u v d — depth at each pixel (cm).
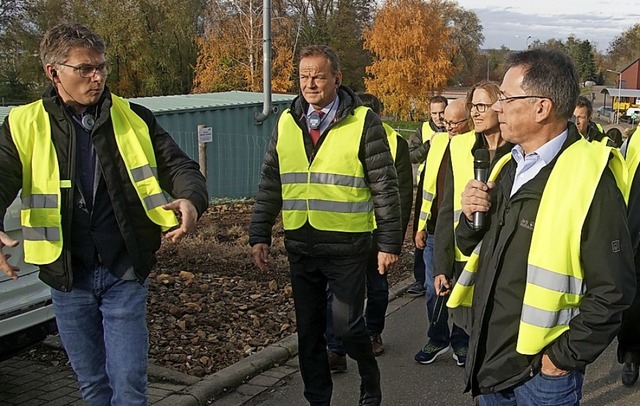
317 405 424
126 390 322
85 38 307
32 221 312
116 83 4359
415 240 565
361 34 5056
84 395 338
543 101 259
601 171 253
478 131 427
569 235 254
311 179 400
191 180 325
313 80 396
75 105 315
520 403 276
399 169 552
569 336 255
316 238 400
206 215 1191
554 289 257
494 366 275
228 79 4019
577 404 271
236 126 1541
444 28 4641
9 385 481
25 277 425
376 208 407
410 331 630
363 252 403
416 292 748
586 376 537
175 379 488
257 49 4003
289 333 592
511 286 269
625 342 482
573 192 254
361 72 5116
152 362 517
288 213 407
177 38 4375
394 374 528
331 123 402
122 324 321
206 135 1180
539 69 260
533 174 269
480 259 290
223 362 528
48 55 308
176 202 306
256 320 610
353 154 398
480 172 310
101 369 336
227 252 827
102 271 319
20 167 313
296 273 415
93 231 316
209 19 4203
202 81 4072
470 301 317
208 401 471
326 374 426
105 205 318
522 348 262
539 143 268
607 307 248
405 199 553
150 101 1562
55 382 487
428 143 722
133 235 319
